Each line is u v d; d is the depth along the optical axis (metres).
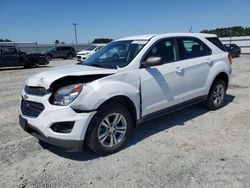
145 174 3.67
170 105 5.15
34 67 21.06
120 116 4.29
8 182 3.55
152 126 5.49
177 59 5.34
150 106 4.76
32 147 4.59
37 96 4.05
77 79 4.00
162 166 3.87
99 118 4.00
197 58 5.74
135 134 5.09
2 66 19.12
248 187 3.32
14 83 11.90
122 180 3.54
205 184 3.39
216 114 6.21
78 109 3.84
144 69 4.65
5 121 6.04
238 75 12.99
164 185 3.39
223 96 6.64
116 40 5.69
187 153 4.25
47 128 3.85
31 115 4.16
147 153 4.29
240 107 6.78
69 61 31.12
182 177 3.57
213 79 6.07
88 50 26.08
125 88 4.29
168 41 5.27
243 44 43.31
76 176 3.67
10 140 4.90
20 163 4.05
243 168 3.77
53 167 3.92
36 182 3.54
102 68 4.49
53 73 4.21
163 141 4.74
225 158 4.07
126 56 4.81
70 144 3.84
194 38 5.86
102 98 3.96
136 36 5.41
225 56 6.46
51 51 34.81
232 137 4.87
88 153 4.33
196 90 5.72
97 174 3.70
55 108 3.83
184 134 5.05
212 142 4.66
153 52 4.90
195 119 5.88
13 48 19.70
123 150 4.41
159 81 4.84
